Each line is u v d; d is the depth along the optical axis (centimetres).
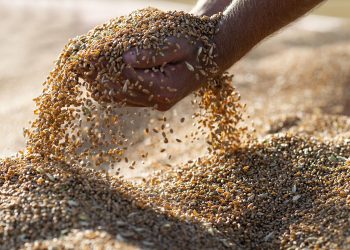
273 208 120
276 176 125
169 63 118
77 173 117
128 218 110
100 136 122
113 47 117
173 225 111
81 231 105
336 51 243
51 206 109
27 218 107
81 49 119
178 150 159
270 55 254
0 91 207
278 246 113
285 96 202
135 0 345
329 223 113
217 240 112
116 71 116
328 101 195
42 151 121
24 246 104
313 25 301
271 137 135
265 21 121
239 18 121
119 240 104
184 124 175
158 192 125
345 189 118
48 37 272
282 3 120
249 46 123
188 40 118
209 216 118
